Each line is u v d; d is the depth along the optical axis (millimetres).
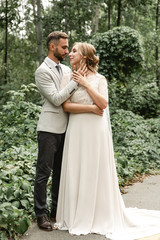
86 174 3102
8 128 5422
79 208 3084
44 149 3111
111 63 10250
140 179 5426
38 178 3133
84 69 3182
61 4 14453
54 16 14008
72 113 3188
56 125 3141
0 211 2947
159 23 23234
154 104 11359
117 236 2938
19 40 24609
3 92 16109
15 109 5688
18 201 3352
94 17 17969
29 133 5578
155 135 8070
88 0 15531
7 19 20500
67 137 3174
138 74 11344
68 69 3422
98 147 3119
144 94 11273
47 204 3559
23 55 24312
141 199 4219
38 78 3115
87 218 3076
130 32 10086
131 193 4535
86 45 3174
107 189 3127
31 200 3508
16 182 3598
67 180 3127
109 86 9586
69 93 3055
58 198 3248
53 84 3121
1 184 3525
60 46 3162
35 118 5691
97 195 3137
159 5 20172
